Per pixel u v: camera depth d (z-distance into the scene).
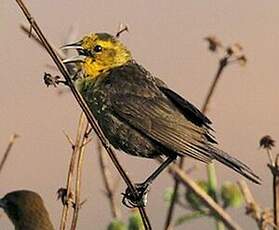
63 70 12.12
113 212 14.92
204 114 14.20
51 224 15.08
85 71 14.20
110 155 12.48
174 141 13.63
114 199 14.97
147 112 13.84
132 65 14.33
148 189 13.88
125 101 13.88
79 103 12.24
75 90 12.20
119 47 14.31
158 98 13.97
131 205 13.58
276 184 13.05
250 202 13.21
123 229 14.55
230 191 14.66
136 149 13.97
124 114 13.85
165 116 13.82
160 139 13.70
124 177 12.59
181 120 13.80
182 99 13.99
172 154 13.93
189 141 13.61
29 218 14.98
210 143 13.77
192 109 13.88
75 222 12.64
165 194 14.77
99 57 14.18
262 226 13.02
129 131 13.88
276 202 13.05
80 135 12.81
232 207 14.74
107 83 14.01
